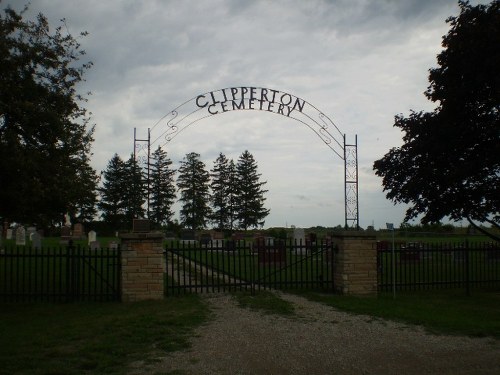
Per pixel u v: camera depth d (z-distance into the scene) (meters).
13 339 7.86
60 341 7.75
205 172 69.94
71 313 10.20
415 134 15.20
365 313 10.16
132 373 6.27
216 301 11.51
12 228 40.88
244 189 67.81
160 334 8.24
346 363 6.85
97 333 8.29
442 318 9.70
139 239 11.67
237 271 18.50
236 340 7.97
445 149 14.35
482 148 14.16
